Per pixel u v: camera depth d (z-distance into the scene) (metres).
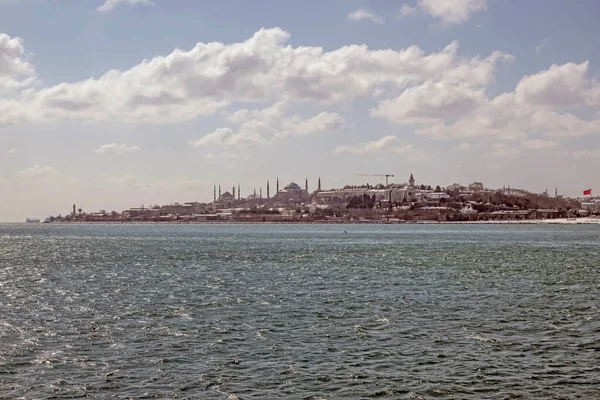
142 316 52.53
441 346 41.19
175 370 35.72
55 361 37.62
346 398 31.19
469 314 53.06
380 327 47.47
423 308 56.19
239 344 41.91
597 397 31.30
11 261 117.88
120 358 38.31
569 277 83.06
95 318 51.66
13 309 56.53
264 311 54.84
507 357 38.34
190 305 58.38
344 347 41.00
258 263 108.94
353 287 71.88
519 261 112.12
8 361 37.53
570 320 50.12
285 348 40.72
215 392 31.98
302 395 31.58
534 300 61.12
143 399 31.06
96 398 31.22
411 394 31.72
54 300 62.19
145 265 106.00
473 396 31.44
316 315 52.72
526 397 31.28
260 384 33.22
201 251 147.00
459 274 87.44
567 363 37.00
